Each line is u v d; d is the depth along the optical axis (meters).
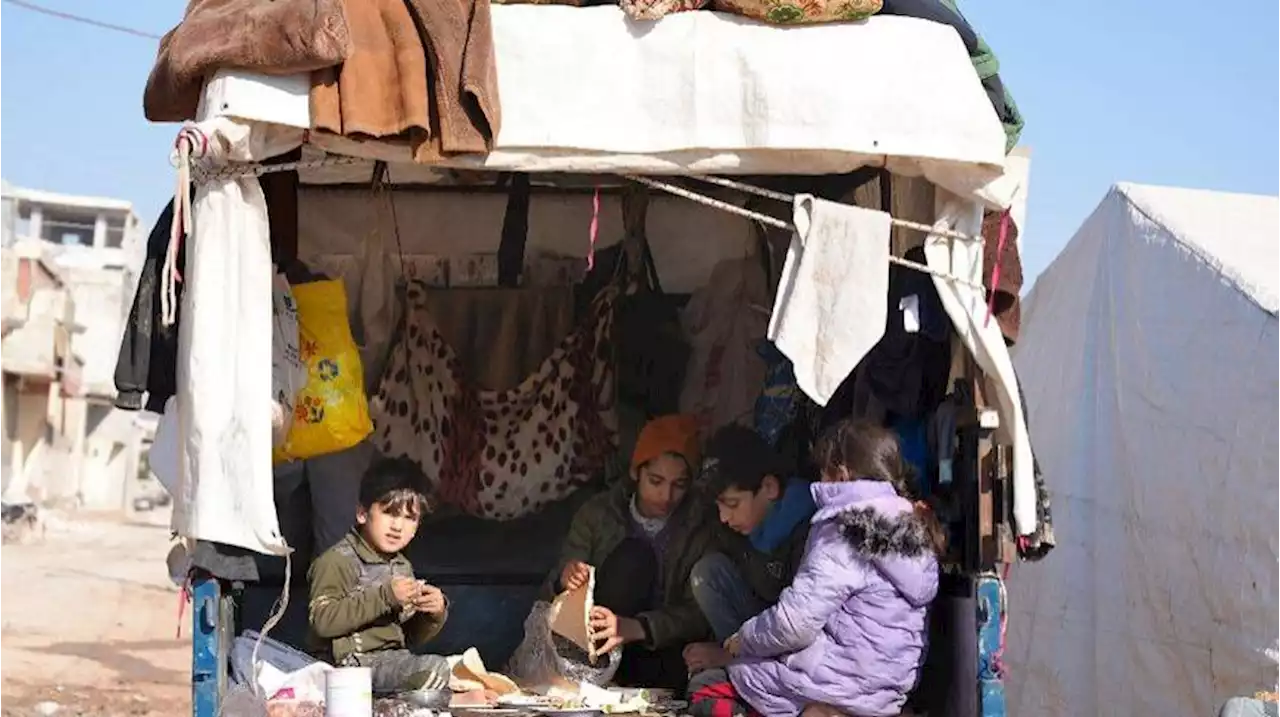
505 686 5.09
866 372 5.04
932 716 4.73
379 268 6.33
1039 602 7.00
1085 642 6.69
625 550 5.54
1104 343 6.86
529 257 6.63
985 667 4.31
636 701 5.00
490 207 6.53
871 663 4.29
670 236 6.65
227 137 3.87
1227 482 5.88
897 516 4.30
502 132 4.03
